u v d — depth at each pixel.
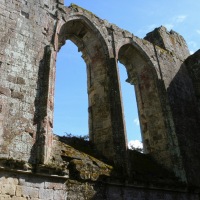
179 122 17.42
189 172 15.65
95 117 15.30
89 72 16.98
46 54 12.72
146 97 18.62
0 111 10.18
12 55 11.58
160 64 19.30
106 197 11.45
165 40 22.00
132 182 12.55
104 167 12.34
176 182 14.83
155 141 17.06
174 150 16.06
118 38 17.47
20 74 11.42
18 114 10.60
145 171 14.45
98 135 14.64
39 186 9.66
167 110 17.28
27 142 10.34
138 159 15.66
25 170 9.45
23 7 13.09
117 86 14.89
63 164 10.62
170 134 16.53
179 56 22.05
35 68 12.04
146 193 13.03
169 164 15.88
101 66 16.19
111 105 14.51
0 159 9.11
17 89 11.04
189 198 14.91
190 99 19.86
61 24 14.49
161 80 18.44
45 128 10.84
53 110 11.84
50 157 10.95
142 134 18.02
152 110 17.94
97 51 16.62
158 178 14.22
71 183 10.69
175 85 19.34
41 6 13.94
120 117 14.02
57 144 12.52
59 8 14.88
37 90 11.63
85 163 11.88
